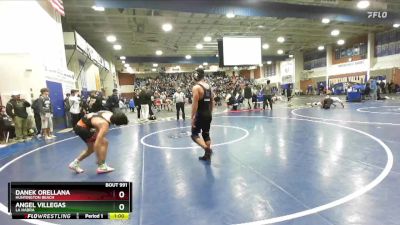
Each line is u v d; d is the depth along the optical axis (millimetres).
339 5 14531
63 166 4996
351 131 7055
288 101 22625
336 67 29906
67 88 11336
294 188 3393
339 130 7285
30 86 8906
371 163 4254
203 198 3234
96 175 4309
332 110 12820
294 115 11500
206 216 2787
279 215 2732
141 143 6836
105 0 10891
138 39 22516
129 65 41344
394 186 3311
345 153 4918
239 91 16828
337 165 4238
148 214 2883
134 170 4477
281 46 29672
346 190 3256
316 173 3908
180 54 32312
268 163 4516
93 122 4316
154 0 11141
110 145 6742
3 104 8766
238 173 4074
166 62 32875
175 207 3027
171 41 24016
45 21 9969
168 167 4574
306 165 4309
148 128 9734
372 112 11086
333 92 28781
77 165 4488
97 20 16391
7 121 8102
